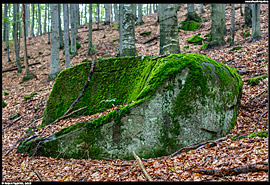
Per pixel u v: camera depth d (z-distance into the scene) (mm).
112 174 4484
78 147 5707
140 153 5430
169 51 8086
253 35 11977
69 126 6043
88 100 7203
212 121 5516
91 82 7355
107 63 7395
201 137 5418
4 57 23750
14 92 13094
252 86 7301
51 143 5812
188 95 5480
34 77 15734
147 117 5523
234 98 6105
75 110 7129
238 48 10812
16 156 5918
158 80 5605
